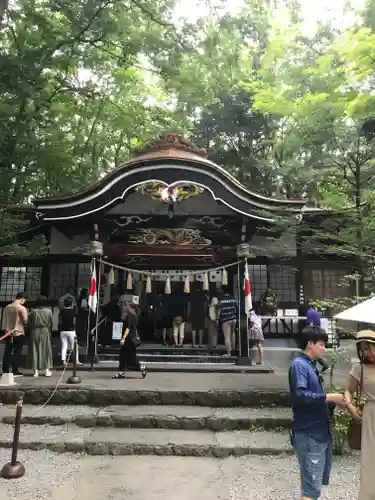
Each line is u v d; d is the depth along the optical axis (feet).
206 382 27.25
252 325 35.17
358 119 29.84
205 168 33.60
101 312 38.55
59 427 21.16
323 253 38.42
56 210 34.78
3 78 35.99
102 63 47.19
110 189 34.09
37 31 40.01
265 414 22.38
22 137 39.19
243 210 34.22
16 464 16.19
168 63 41.68
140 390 24.39
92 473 16.52
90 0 37.04
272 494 14.84
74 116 59.11
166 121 60.44
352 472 16.94
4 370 27.17
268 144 61.87
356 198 30.22
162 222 38.22
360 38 26.84
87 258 40.16
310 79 32.60
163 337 41.04
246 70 54.75
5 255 37.32
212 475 16.47
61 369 32.04
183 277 40.11
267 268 40.68
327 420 12.51
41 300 38.34
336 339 28.60
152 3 40.16
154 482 15.78
